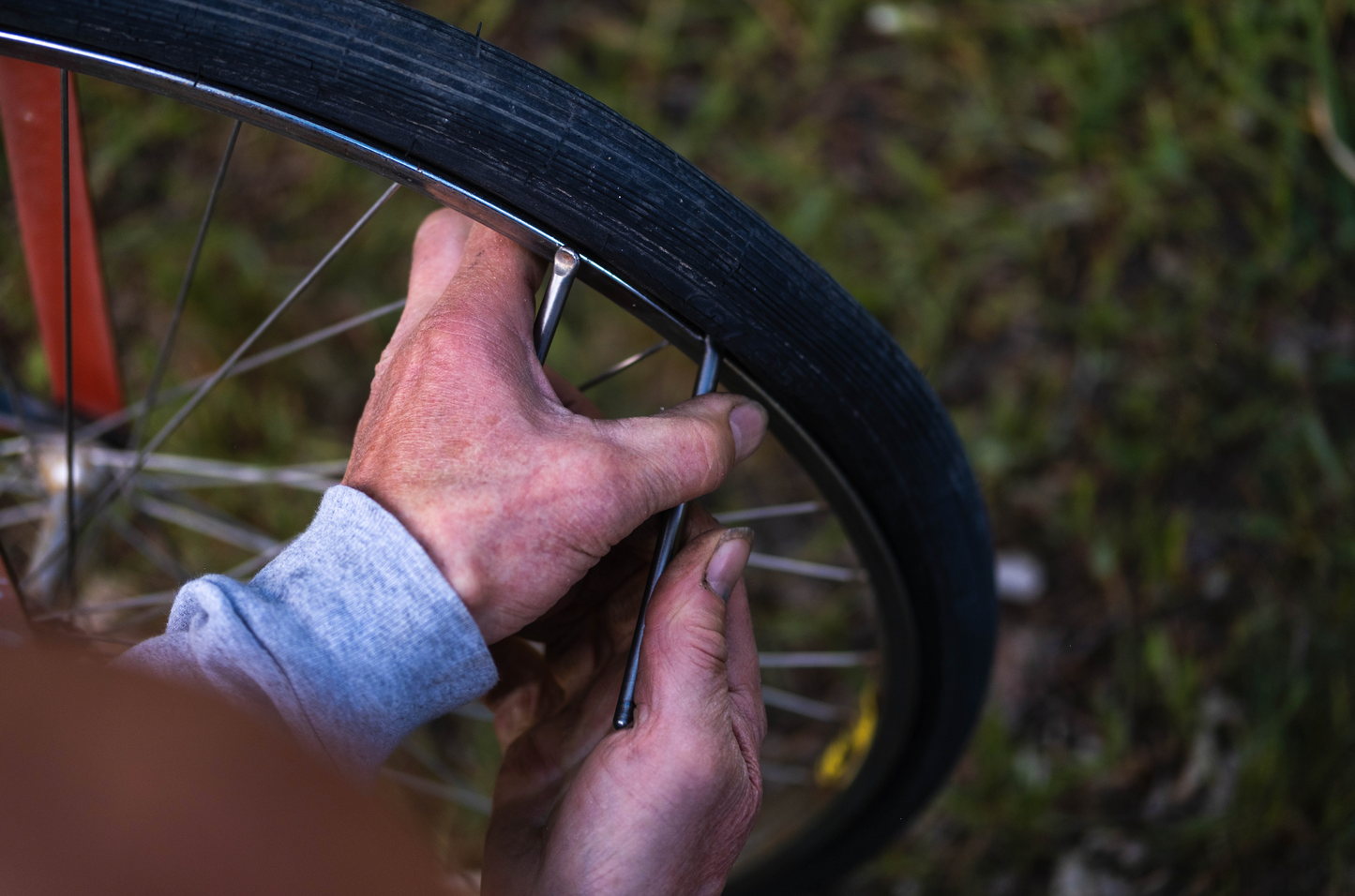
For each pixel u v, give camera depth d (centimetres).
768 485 142
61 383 97
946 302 148
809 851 110
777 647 135
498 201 55
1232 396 142
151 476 110
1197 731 126
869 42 165
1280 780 120
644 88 161
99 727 30
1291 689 125
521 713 76
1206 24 159
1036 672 132
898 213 153
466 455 51
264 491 137
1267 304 146
